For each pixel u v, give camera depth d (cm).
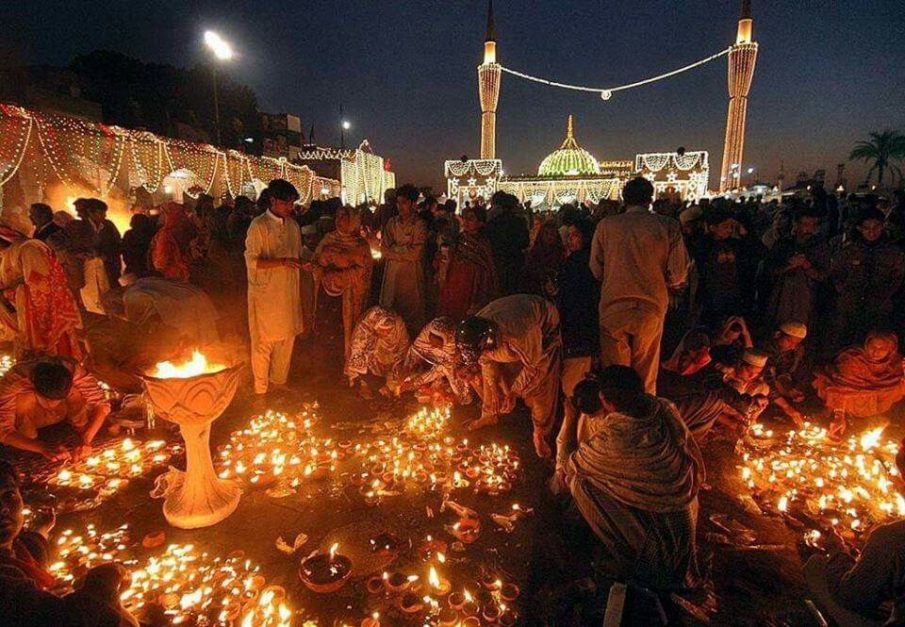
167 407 317
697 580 294
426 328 475
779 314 580
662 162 2786
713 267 627
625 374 298
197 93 3083
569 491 367
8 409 388
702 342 474
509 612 274
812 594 280
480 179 3272
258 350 543
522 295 403
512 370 426
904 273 550
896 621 212
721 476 412
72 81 1964
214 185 1727
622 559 297
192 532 341
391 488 386
